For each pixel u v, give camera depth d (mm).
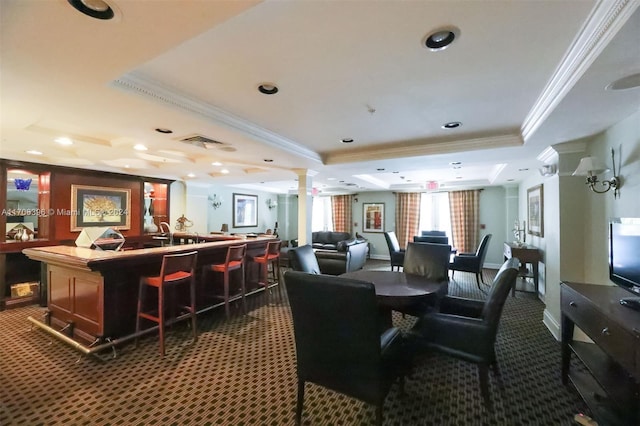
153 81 2064
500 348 3066
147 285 3176
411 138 3574
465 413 2035
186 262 3041
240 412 2029
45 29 1279
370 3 1311
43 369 2564
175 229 7000
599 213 2922
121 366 2623
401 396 2213
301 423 1929
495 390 2307
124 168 5238
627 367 1486
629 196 2385
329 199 10391
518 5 1325
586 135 2916
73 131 3090
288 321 3742
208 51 1706
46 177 4656
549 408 2088
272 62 1832
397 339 1966
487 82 2086
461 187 7980
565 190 3264
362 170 5207
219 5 1138
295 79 2055
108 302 2914
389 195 9195
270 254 4809
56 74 1706
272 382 2396
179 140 3225
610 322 1646
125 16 1194
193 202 7363
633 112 2299
